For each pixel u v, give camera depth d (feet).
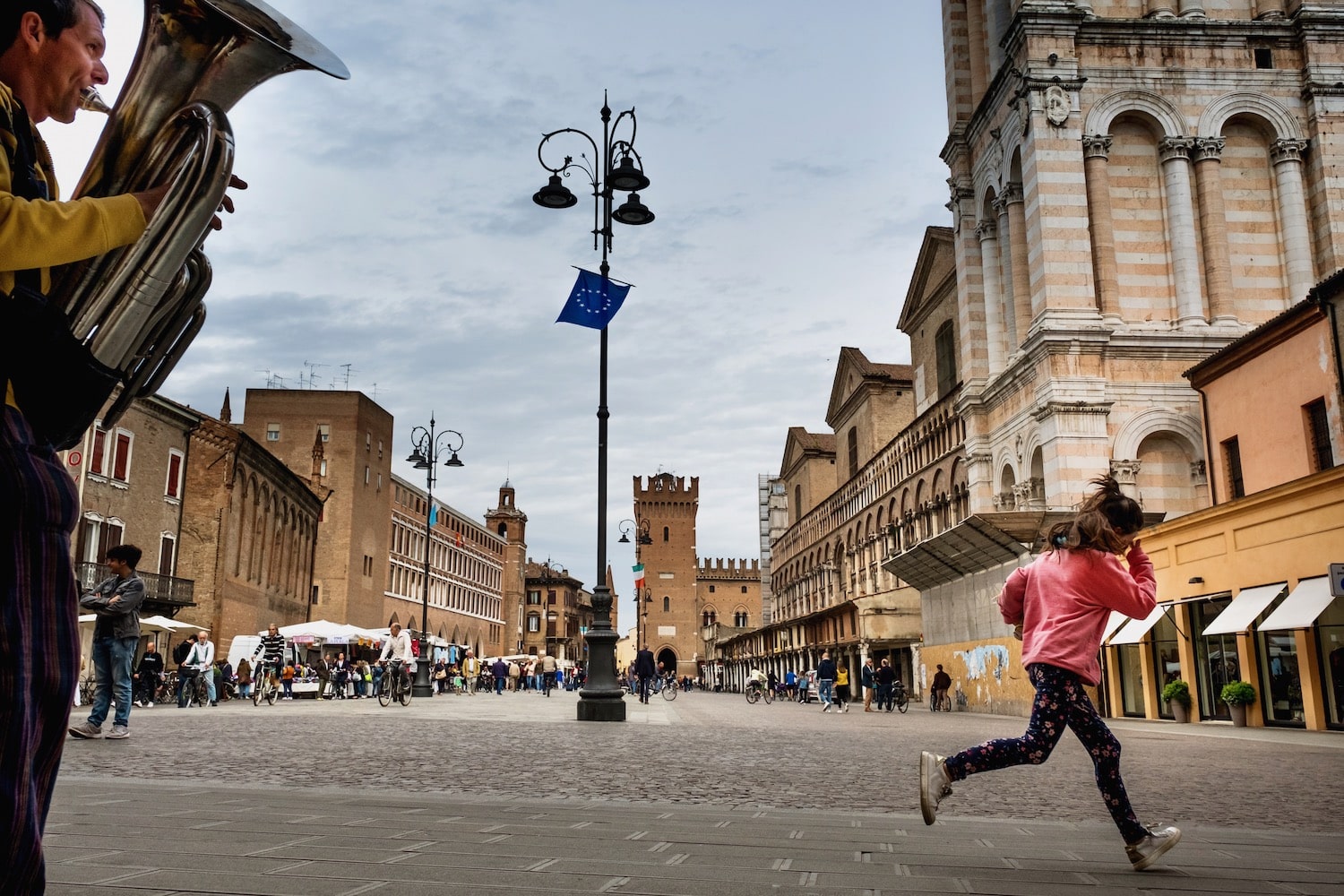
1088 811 23.77
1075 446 106.11
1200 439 107.65
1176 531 89.40
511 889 12.02
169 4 7.29
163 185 7.11
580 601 551.59
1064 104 112.78
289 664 145.59
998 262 131.03
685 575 446.19
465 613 377.09
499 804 21.42
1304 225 114.32
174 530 148.46
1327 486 69.56
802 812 21.62
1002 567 100.94
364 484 276.00
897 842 17.10
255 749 36.42
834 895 12.34
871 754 42.11
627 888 12.32
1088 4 119.96
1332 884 13.91
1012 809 23.82
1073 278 109.50
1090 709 15.61
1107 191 114.32
